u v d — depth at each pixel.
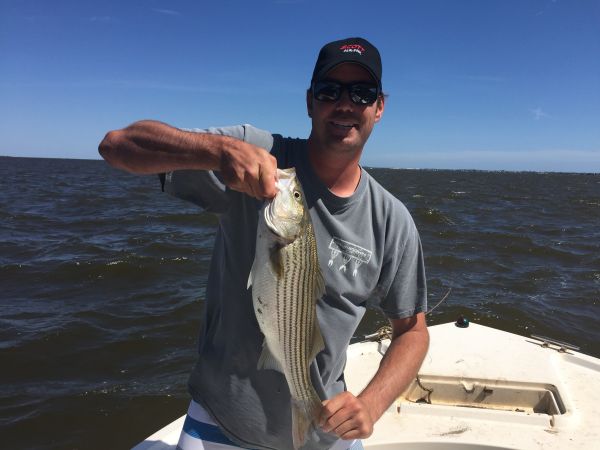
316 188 1.02
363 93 0.99
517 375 1.70
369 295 1.11
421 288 1.16
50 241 6.80
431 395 1.69
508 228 9.48
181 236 7.48
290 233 0.91
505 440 1.39
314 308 0.97
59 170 39.84
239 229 0.99
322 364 1.07
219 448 1.05
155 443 1.34
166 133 0.86
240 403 1.02
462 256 6.60
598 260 6.60
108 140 0.91
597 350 3.71
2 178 23.53
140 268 5.28
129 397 2.75
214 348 1.05
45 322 3.71
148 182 25.75
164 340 3.48
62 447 2.37
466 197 18.73
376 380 1.08
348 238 1.04
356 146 1.01
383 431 1.45
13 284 4.71
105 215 9.95
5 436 2.42
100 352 3.29
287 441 1.05
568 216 12.59
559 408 1.56
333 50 0.99
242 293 1.00
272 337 0.92
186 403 2.71
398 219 1.10
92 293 4.50
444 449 1.39
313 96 1.02
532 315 4.29
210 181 0.94
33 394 2.77
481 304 4.54
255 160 0.81
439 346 1.92
